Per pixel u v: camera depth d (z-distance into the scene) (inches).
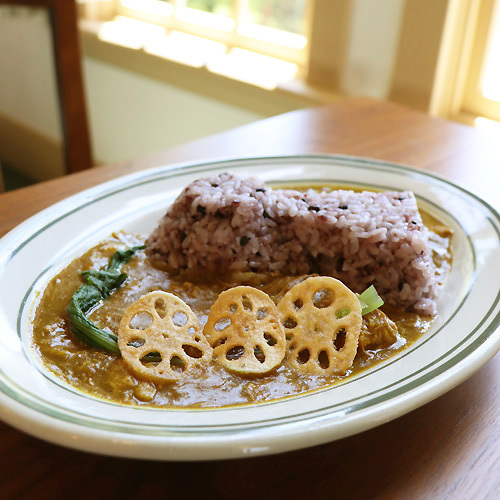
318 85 39.6
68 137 37.0
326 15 37.2
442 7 31.6
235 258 16.9
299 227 16.8
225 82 42.4
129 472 11.2
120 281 16.4
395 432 12.0
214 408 12.1
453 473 11.1
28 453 11.5
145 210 19.3
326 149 24.5
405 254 15.8
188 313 14.2
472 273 16.4
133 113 51.3
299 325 13.9
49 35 34.6
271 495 10.8
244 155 23.7
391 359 13.6
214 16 47.7
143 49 46.9
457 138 25.8
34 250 16.5
